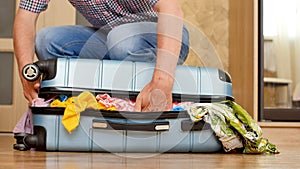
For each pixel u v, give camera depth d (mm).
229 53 3088
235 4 2980
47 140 1391
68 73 1398
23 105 2641
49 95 1427
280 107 2859
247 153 1476
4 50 2656
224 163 1188
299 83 2887
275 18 2898
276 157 1375
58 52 1664
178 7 1376
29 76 1393
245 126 1482
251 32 2703
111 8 1569
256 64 2652
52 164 1095
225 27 3111
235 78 2955
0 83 2682
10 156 1267
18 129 1474
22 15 1544
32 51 1546
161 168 1059
